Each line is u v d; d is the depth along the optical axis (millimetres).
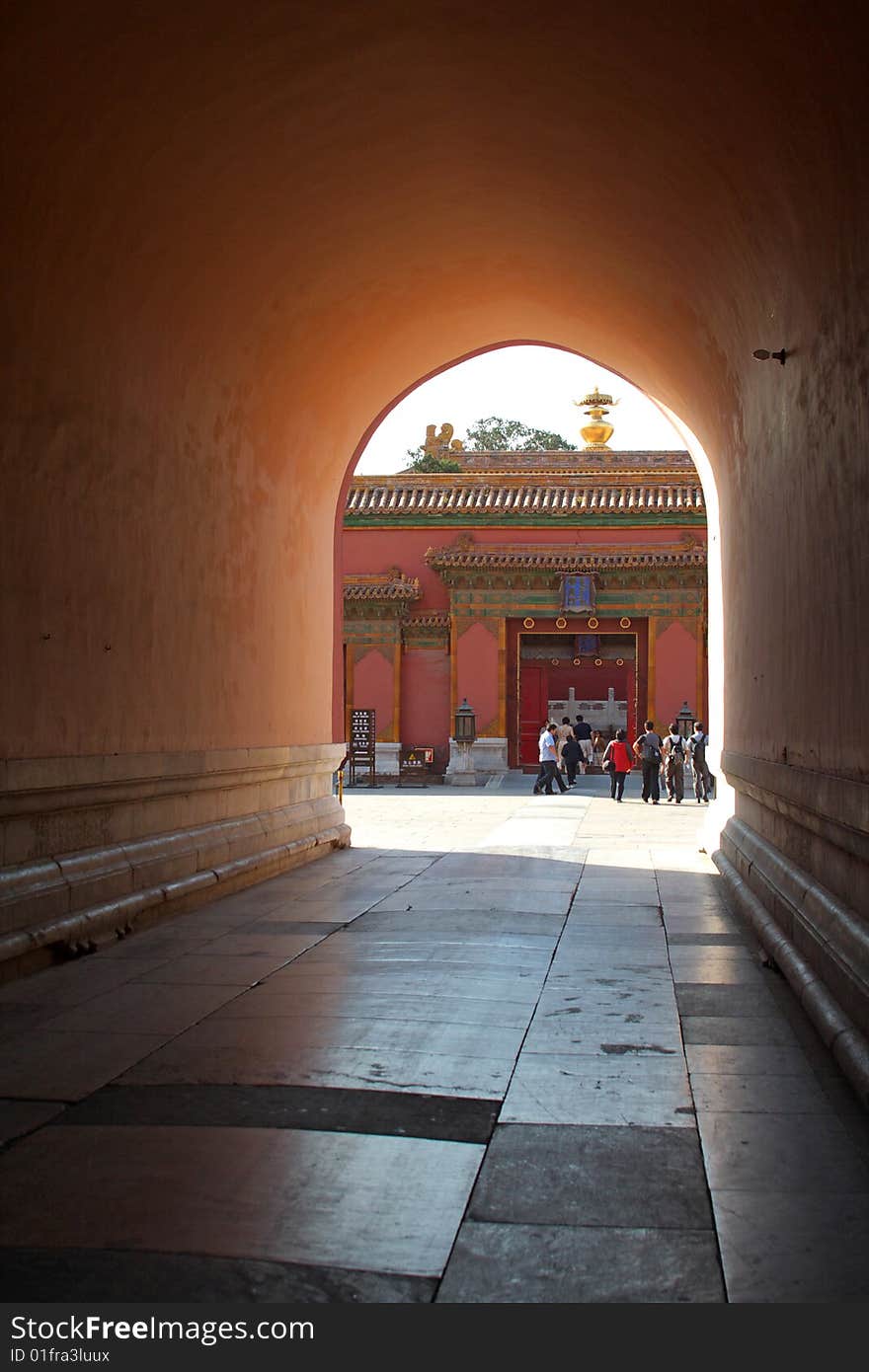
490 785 32531
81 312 7715
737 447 10781
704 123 6996
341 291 11070
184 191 7980
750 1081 5051
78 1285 3223
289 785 13180
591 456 35844
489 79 8062
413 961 7586
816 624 6742
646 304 11023
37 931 7230
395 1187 3881
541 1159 4141
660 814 21484
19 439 7156
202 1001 6512
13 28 5809
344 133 8500
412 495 35969
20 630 7223
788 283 7211
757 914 8375
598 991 6742
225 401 10492
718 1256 3387
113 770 8359
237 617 11133
